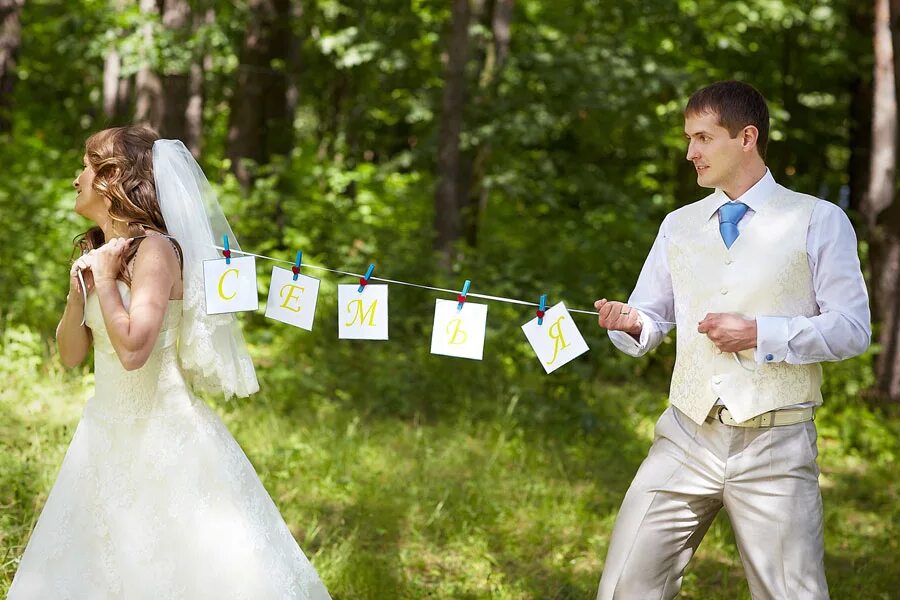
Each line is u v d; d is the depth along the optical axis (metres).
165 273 2.96
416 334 8.85
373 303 3.11
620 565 3.00
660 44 13.31
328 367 8.15
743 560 2.93
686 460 2.95
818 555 2.86
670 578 3.03
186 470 3.01
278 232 10.76
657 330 3.13
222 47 11.74
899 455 8.16
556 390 7.79
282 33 11.98
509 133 11.76
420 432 6.73
